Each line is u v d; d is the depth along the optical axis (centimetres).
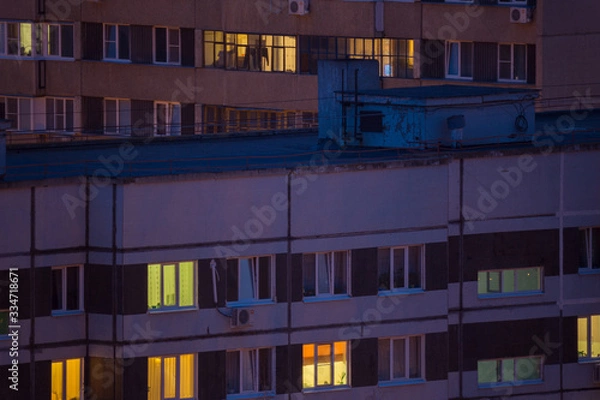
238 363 17225
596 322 18525
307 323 17350
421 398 17862
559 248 18275
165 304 16862
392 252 17675
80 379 16875
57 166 17600
